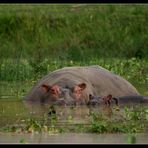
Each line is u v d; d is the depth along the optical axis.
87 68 41.28
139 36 73.44
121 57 68.44
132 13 77.50
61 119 31.64
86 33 73.19
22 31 73.00
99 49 69.38
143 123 30.31
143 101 39.69
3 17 74.50
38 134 26.98
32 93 39.94
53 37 72.69
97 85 40.09
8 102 39.16
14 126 29.27
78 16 76.00
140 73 55.78
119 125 29.11
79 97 37.97
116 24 75.06
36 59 60.84
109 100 38.03
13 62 54.84
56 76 40.06
